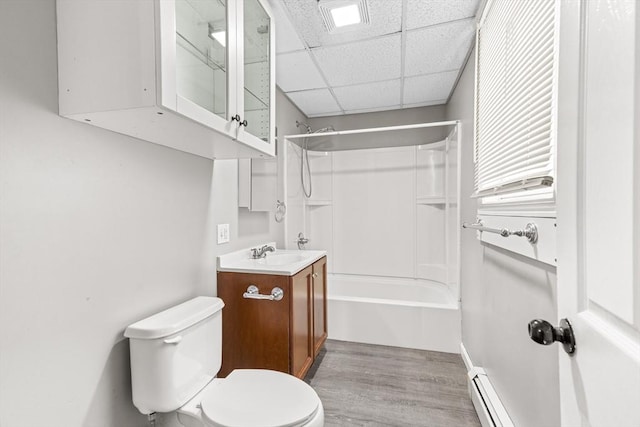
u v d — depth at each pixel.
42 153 0.89
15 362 0.82
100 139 1.07
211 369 1.36
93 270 1.04
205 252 1.68
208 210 1.71
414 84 2.67
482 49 1.66
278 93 2.81
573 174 0.59
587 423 0.53
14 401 0.82
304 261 2.03
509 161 1.24
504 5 1.31
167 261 1.39
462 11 1.67
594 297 0.52
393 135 3.40
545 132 0.96
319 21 1.75
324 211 3.59
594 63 0.52
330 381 1.98
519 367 1.19
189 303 1.42
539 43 1.01
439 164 3.08
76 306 0.98
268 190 2.52
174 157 1.44
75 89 0.91
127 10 0.86
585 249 0.55
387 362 2.22
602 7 0.50
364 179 3.46
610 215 0.48
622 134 0.44
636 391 0.40
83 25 0.90
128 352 1.17
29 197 0.85
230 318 1.79
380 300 2.57
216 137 1.21
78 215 0.99
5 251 0.80
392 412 1.68
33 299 0.86
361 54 2.13
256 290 1.74
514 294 1.24
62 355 0.94
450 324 2.37
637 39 0.41
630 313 0.42
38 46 0.88
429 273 3.19
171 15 0.88
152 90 0.84
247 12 1.39
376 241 3.42
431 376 2.04
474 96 1.86
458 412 1.68
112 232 1.11
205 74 1.14
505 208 1.32
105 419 1.08
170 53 0.88
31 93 0.86
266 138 1.58
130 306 1.19
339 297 2.67
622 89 0.44
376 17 1.72
